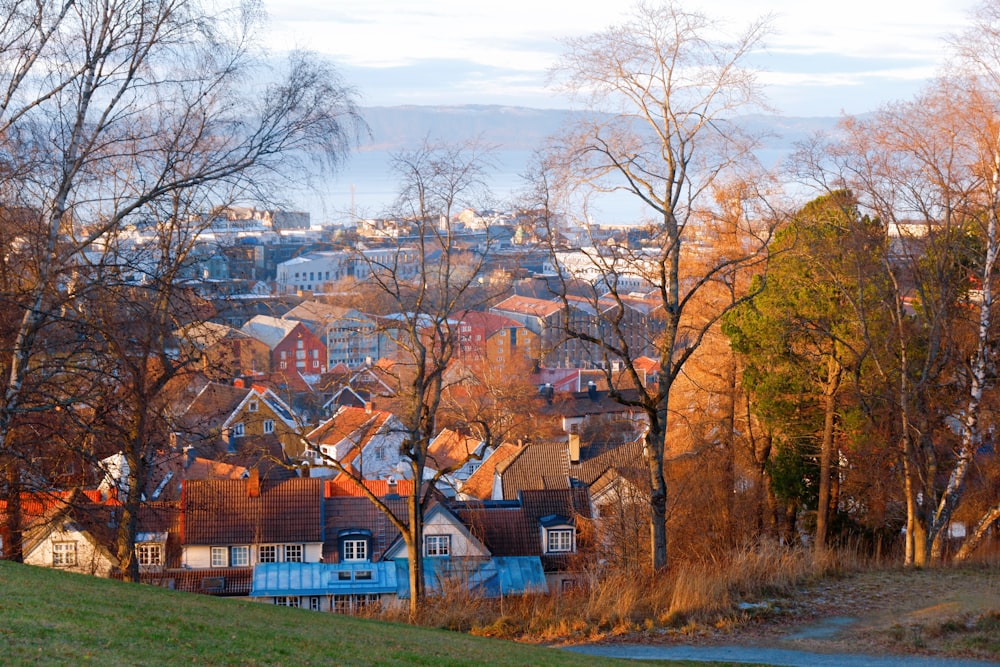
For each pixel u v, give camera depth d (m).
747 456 35.91
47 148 20.11
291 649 12.11
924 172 27.80
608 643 17.83
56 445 21.81
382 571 36.41
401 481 47.91
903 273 30.14
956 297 30.64
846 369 30.22
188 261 22.70
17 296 20.16
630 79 23.45
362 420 56.97
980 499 31.98
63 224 21.66
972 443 29.02
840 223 29.61
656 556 24.22
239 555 39.94
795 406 32.56
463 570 26.73
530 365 74.00
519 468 51.75
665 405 24.52
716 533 33.22
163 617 12.79
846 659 16.19
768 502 36.00
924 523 29.25
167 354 23.06
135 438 22.78
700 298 33.16
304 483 42.41
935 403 31.28
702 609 19.20
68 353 20.91
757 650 16.97
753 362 33.12
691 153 23.53
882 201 28.39
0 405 19.89
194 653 10.76
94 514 24.50
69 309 21.20
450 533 40.31
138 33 20.16
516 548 41.06
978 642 16.64
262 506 41.12
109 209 21.88
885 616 18.73
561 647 17.77
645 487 33.47
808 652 16.70
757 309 31.39
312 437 57.81
